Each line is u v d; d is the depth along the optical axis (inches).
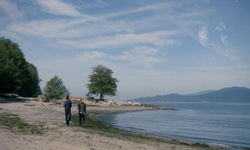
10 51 3508.9
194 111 5113.2
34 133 841.5
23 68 3735.2
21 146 621.6
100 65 4776.1
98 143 773.9
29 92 3969.0
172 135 1480.1
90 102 4399.6
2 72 2847.0
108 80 4736.7
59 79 3644.2
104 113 3083.2
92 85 4704.7
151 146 842.2
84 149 670.5
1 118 1158.3
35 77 4333.2
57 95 3567.9
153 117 2957.7
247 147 1162.0
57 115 1665.8
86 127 1194.6
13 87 2984.7
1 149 568.4
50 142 714.2
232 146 1168.2
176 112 4451.3
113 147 740.0
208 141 1330.0
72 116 1705.2
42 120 1300.4
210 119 2987.2
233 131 1866.4
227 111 5221.5
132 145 812.0
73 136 844.6
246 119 3046.3
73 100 3826.3
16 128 910.4
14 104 2293.3
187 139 1352.1
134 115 3127.5
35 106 2300.7
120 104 4940.9
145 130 1643.7
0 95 3198.8
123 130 1443.2
